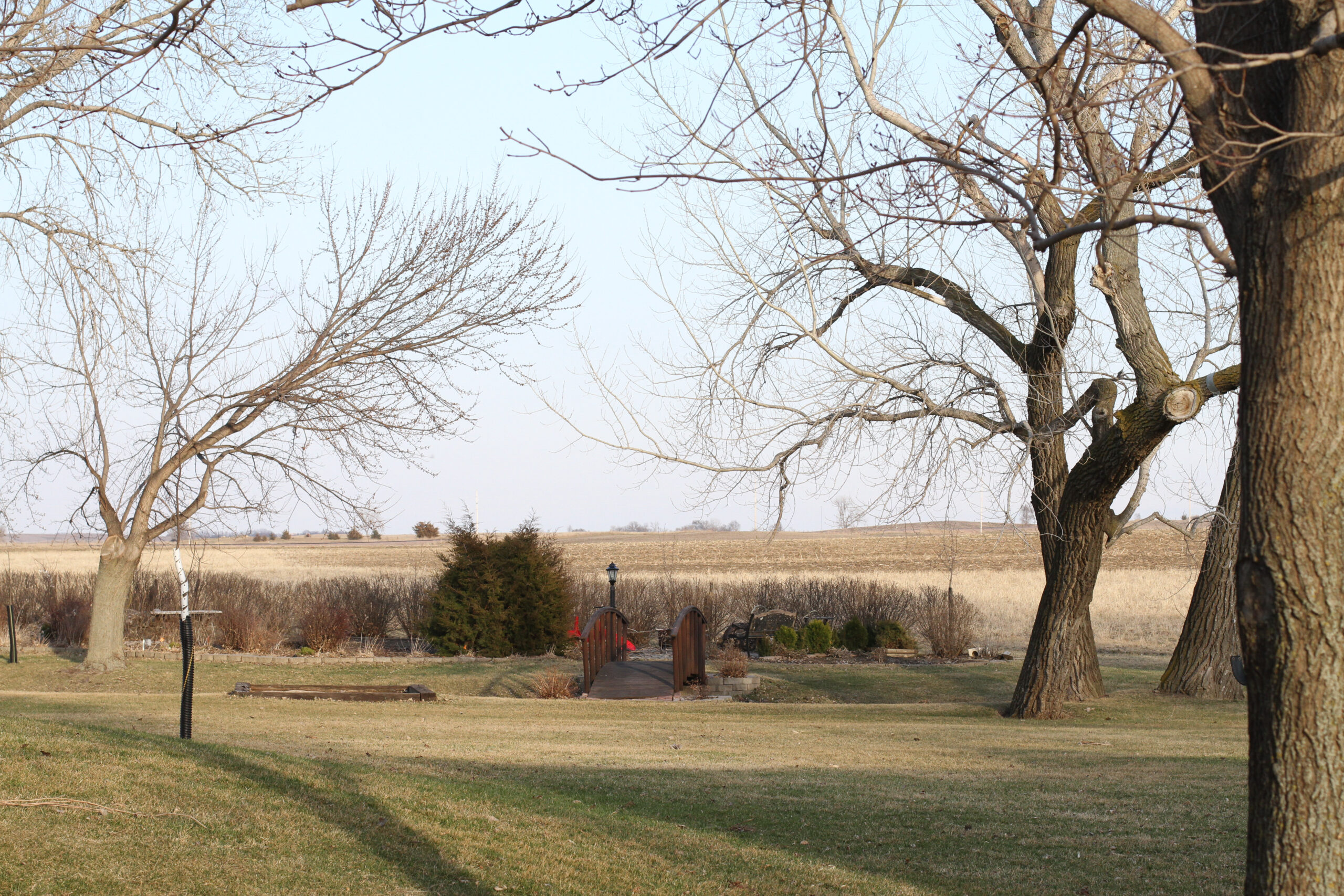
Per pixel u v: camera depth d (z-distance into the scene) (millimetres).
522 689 20234
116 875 5223
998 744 12938
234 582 30453
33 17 7320
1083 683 18234
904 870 6676
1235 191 4172
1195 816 8344
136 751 7887
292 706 15406
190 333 20562
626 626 25125
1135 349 14391
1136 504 17281
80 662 22266
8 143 12133
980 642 29688
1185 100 4234
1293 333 3998
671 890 6047
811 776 10031
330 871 5758
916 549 83875
